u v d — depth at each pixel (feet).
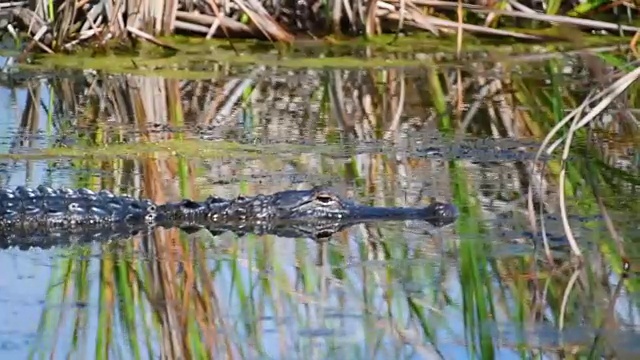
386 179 42.29
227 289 31.14
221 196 40.52
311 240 35.83
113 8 63.93
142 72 60.13
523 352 26.00
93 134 49.85
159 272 32.68
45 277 32.22
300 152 46.65
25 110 54.29
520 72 60.90
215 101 57.21
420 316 28.55
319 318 28.55
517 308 28.94
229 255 34.40
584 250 33.22
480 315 28.45
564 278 31.01
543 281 30.83
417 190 40.78
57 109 54.85
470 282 30.83
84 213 37.93
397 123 52.11
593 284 30.48
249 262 33.58
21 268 33.09
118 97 57.52
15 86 58.95
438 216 37.17
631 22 66.64
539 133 49.65
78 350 26.76
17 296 30.40
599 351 25.90
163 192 41.09
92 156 45.88
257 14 65.16
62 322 28.53
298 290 30.86
